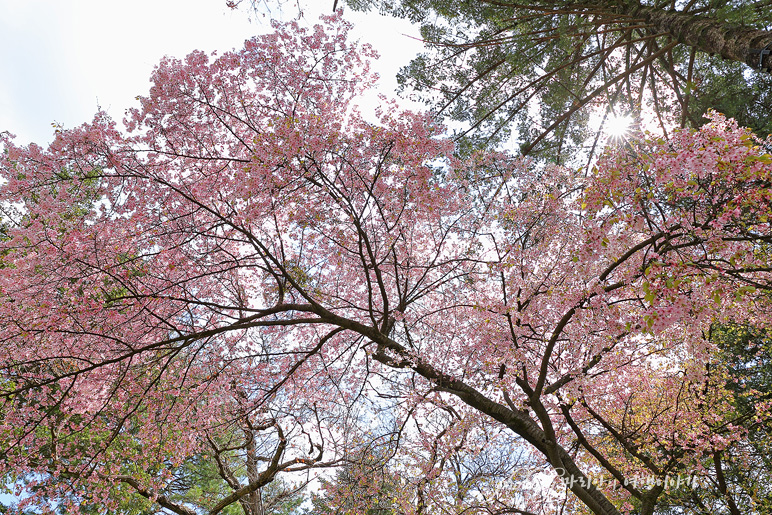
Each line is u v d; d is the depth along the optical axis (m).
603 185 5.00
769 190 4.29
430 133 6.84
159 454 8.16
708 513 9.98
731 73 8.00
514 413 7.16
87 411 7.82
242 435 11.69
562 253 7.00
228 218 7.26
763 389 11.74
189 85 7.36
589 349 7.08
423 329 8.56
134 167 7.43
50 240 6.88
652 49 8.36
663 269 4.52
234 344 8.65
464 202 7.76
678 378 8.30
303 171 6.70
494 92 9.87
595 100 9.91
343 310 8.74
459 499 8.59
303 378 8.48
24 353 7.15
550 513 9.37
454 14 8.67
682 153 4.34
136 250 7.37
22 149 7.02
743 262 5.09
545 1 7.65
